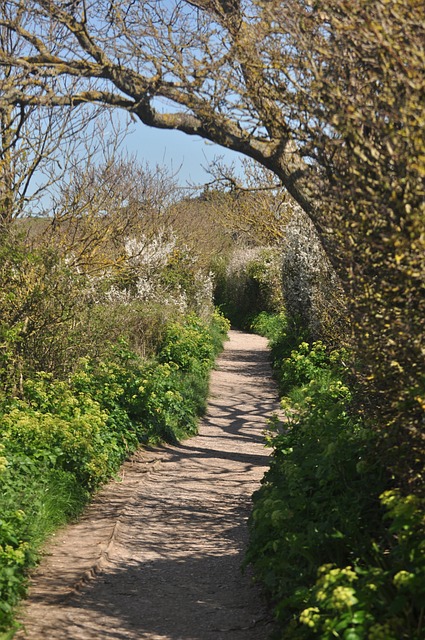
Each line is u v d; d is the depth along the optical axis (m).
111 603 5.97
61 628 5.39
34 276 11.05
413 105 3.70
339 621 4.08
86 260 12.78
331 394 8.12
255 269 37.31
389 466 4.91
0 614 5.23
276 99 5.52
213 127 6.36
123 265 14.81
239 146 6.30
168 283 24.12
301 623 4.85
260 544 6.11
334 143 4.40
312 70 4.59
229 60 6.00
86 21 6.79
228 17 6.12
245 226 31.17
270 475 7.34
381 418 4.82
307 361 17.30
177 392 14.08
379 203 4.04
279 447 7.63
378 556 4.57
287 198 26.81
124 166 22.92
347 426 6.15
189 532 8.02
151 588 6.35
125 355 14.38
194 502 9.23
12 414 9.07
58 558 6.96
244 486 10.13
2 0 8.81
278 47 5.36
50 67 6.88
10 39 9.79
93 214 12.42
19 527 6.70
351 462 5.58
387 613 4.05
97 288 13.93
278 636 5.02
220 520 8.48
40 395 10.35
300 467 6.21
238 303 41.53
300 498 5.65
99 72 6.66
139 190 24.44
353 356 5.25
